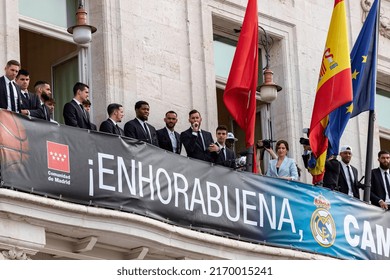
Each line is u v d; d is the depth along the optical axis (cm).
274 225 1892
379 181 2125
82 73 1972
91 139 1702
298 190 1936
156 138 1886
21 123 1638
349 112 2059
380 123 2433
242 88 1950
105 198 1697
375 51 2161
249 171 1922
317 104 2042
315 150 2028
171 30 2058
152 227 1727
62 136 1673
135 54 1998
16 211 1602
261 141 2000
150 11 2036
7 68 1717
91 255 1727
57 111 1986
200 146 1923
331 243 1955
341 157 2133
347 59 2052
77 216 1658
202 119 2067
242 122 1955
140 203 1733
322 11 2317
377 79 2436
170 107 2025
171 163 1788
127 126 1866
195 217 1798
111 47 1975
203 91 2078
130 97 1973
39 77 2003
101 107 1955
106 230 1683
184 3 2089
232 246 1827
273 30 2227
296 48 2250
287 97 2222
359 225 2003
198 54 2086
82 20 1836
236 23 2175
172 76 2041
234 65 1961
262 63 2241
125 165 1728
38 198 1619
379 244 2028
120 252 1755
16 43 1855
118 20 1991
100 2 1986
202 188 1817
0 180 1600
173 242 1761
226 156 1933
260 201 1884
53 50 2002
